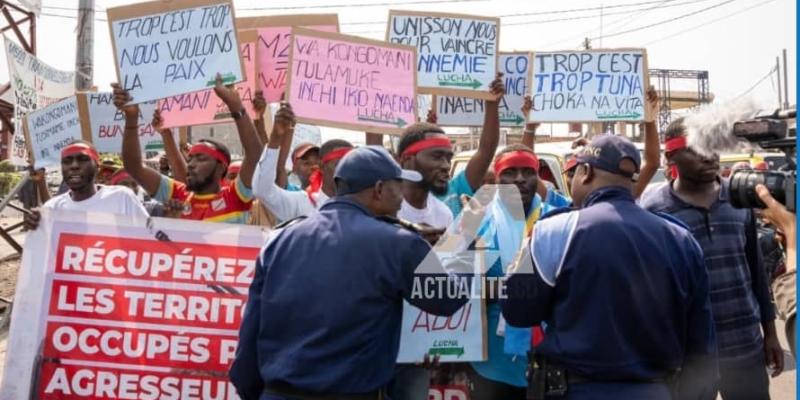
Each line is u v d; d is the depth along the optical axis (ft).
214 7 14.76
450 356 11.66
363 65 15.66
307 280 9.15
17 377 12.49
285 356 9.12
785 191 8.60
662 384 9.41
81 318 12.68
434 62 17.42
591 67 17.60
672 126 12.54
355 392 9.00
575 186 10.18
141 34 15.12
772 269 25.12
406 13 17.51
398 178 9.91
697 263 9.60
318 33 15.33
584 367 9.16
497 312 11.81
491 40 17.51
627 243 9.18
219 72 14.67
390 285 9.19
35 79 28.76
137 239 12.81
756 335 12.42
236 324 12.78
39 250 12.69
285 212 13.84
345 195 9.83
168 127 17.29
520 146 12.94
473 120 18.65
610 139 9.91
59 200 16.17
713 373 9.80
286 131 14.03
